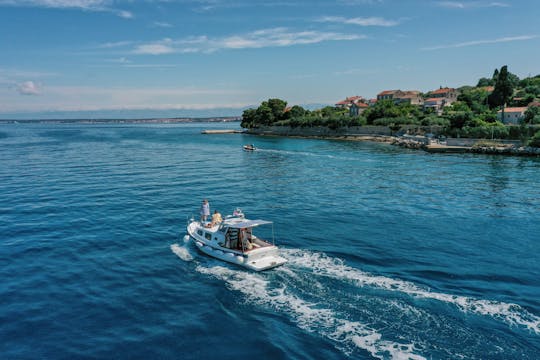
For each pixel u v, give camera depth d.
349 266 21.08
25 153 85.94
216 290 18.59
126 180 49.72
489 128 91.38
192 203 36.66
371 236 26.48
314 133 151.38
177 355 13.73
